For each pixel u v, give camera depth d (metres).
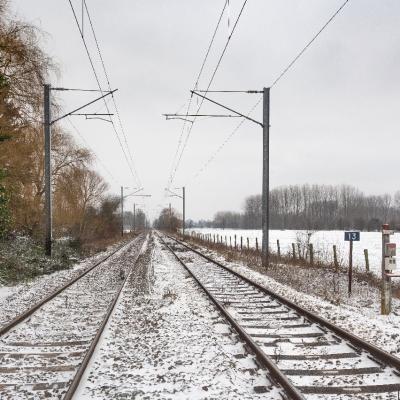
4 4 17.56
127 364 6.32
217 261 22.73
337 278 18.08
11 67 18.45
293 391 4.96
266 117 20.45
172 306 10.64
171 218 114.06
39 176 27.53
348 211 136.75
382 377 5.75
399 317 10.25
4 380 5.76
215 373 5.91
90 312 10.05
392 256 10.61
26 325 8.74
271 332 8.16
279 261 24.52
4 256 18.55
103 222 56.25
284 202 139.88
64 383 5.60
